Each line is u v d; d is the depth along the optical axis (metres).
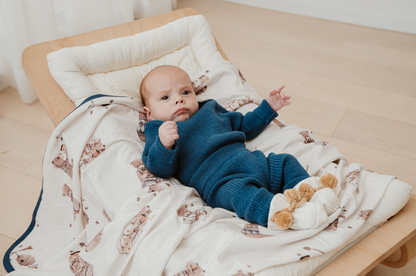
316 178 0.93
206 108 1.15
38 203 1.16
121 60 1.26
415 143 1.65
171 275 0.77
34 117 1.70
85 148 1.05
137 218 0.88
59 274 0.89
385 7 2.52
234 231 0.83
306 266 0.77
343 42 2.41
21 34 1.56
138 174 1.00
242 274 0.73
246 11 2.77
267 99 1.18
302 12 2.75
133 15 2.13
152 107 1.15
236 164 1.00
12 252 1.09
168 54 1.40
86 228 1.03
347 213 0.88
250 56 2.23
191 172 1.05
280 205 0.86
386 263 1.07
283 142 1.18
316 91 1.96
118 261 0.85
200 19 1.45
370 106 1.86
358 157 1.56
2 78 1.83
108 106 1.10
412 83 2.04
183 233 0.83
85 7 1.69
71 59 1.14
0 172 1.43
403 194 0.93
